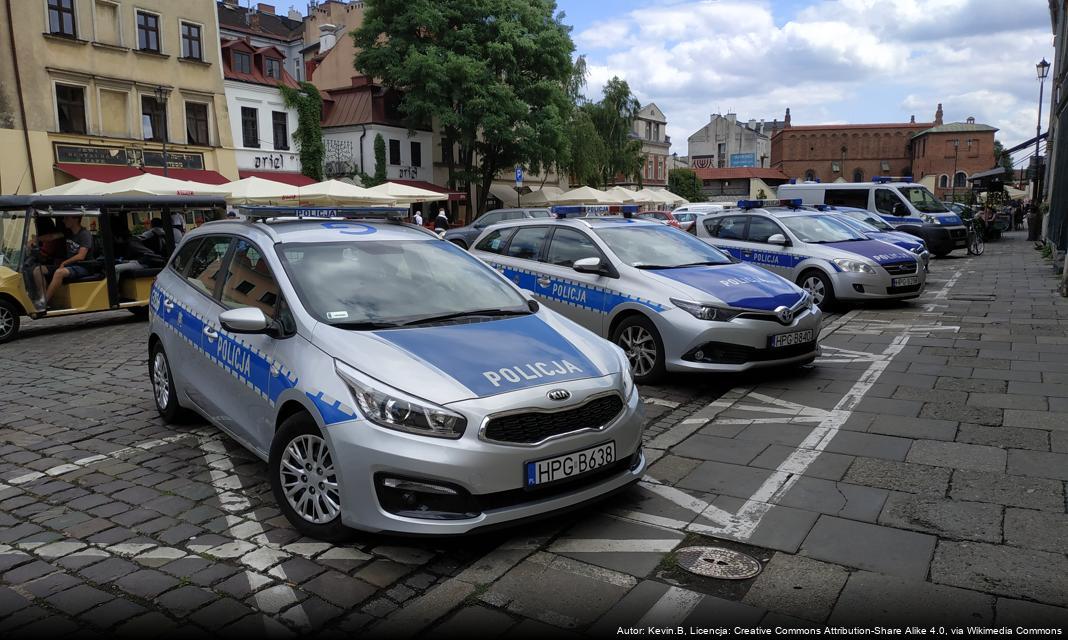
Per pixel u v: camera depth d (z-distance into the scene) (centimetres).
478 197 4084
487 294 495
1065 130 2034
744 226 1279
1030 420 564
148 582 354
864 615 312
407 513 355
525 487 362
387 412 357
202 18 2889
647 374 715
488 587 343
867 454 506
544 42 3556
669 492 452
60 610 330
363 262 481
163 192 1659
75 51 2494
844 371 749
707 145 10500
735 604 324
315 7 5209
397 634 307
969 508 412
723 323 671
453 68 3294
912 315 1094
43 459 542
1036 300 1218
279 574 358
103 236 1206
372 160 3634
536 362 397
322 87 4372
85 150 2520
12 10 2333
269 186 1972
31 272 1125
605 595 334
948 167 7506
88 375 840
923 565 352
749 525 402
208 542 396
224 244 538
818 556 365
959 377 705
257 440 446
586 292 769
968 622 305
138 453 549
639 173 5538
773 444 535
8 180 2333
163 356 605
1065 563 349
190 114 2892
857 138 8219
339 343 397
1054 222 2158
